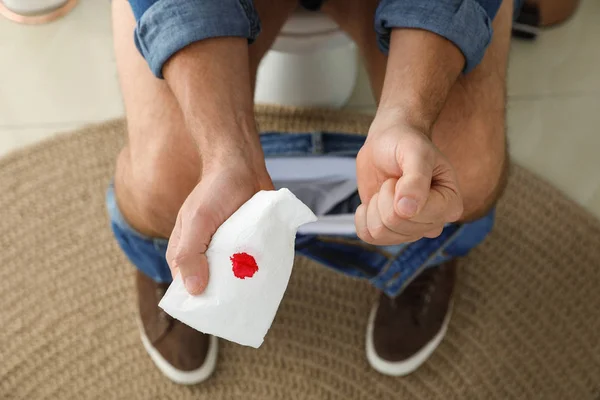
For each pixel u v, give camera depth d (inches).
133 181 35.0
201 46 31.3
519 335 44.9
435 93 30.4
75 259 47.0
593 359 44.4
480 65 34.8
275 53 48.8
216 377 43.7
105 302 45.8
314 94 51.4
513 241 47.6
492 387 43.5
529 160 51.4
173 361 43.0
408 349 43.4
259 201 27.0
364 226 27.5
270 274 26.4
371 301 45.8
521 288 46.2
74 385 43.5
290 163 39.8
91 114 52.6
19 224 48.0
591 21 57.4
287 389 43.5
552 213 48.7
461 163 34.6
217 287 26.2
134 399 43.1
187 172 34.0
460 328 45.0
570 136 52.4
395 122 28.6
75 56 55.0
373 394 43.4
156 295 43.4
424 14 31.2
